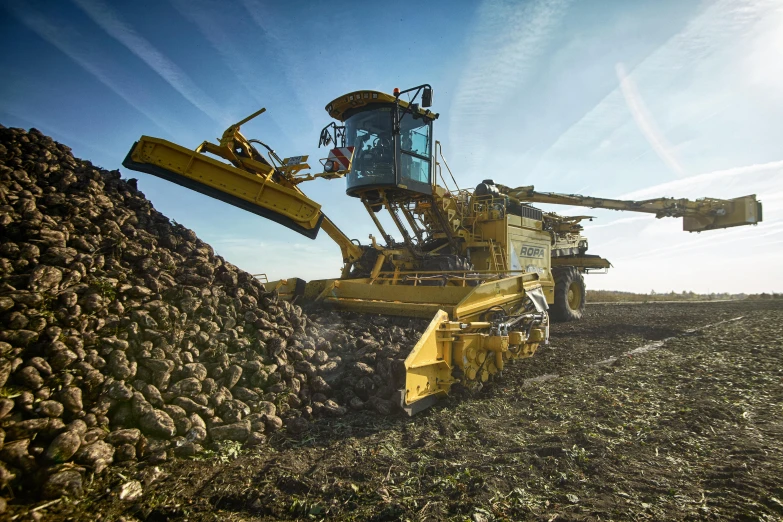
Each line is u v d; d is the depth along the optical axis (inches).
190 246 205.3
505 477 124.9
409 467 132.0
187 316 169.3
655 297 1127.6
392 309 232.5
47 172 193.5
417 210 362.0
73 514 103.0
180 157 235.8
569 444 147.1
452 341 198.4
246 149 257.8
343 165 259.1
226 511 109.2
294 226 243.4
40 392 121.3
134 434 127.7
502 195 396.5
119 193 208.2
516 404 196.4
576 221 544.4
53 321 137.2
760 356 285.9
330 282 268.2
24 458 108.2
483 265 377.1
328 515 107.8
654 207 541.6
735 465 129.5
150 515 105.7
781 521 100.0
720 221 530.3
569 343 359.9
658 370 256.7
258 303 199.3
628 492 116.6
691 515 104.0
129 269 173.6
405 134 318.3
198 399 145.9
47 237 161.6
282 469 127.7
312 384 175.6
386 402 174.6
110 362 139.3
